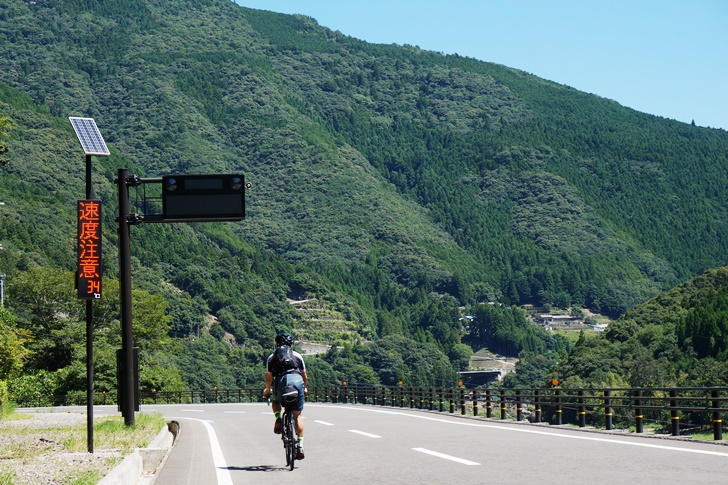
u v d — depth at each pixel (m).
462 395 32.16
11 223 164.75
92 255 14.54
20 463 12.92
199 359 142.62
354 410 37.34
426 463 13.36
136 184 21.45
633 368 86.19
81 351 75.25
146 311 81.50
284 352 13.19
